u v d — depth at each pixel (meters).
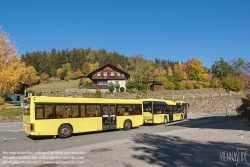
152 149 11.75
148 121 25.05
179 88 70.44
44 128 15.20
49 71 121.25
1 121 29.94
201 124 25.75
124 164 8.93
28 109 15.30
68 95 52.47
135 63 93.12
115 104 19.86
